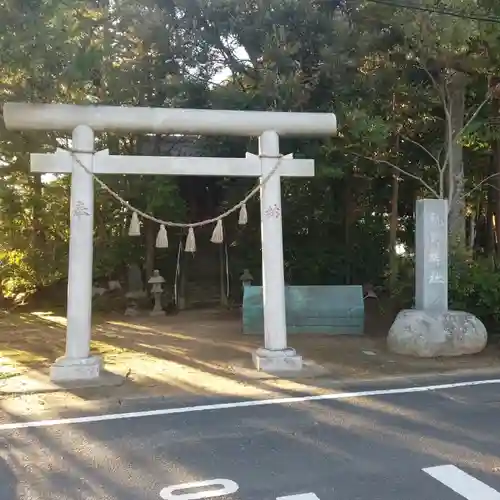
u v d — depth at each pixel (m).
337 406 5.93
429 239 8.95
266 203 7.76
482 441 4.82
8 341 10.00
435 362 8.19
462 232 10.90
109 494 3.83
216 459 4.45
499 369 7.77
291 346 9.38
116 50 10.81
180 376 7.30
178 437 4.97
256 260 14.80
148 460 4.43
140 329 11.30
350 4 10.83
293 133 7.87
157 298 13.87
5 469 4.27
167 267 15.47
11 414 5.70
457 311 9.15
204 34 12.05
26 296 15.12
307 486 3.94
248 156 7.77
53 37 6.57
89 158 7.28
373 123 9.93
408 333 8.65
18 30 6.22
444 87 10.58
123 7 11.18
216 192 15.75
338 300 10.76
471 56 9.83
